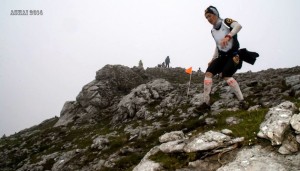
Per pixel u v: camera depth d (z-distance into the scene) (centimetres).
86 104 4094
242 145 623
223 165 585
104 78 4612
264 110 768
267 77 3189
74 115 4053
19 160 2906
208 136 667
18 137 4425
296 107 710
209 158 629
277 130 580
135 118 2956
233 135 667
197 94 2942
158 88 3397
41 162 2377
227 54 725
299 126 563
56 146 2875
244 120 747
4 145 3738
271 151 568
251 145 612
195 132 827
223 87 2791
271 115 668
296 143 555
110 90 4306
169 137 789
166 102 2983
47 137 3412
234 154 609
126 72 4878
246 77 3553
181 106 2727
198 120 962
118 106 3703
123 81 4631
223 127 758
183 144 694
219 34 719
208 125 852
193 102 2695
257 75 3562
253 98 2338
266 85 2617
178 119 2364
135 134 2277
